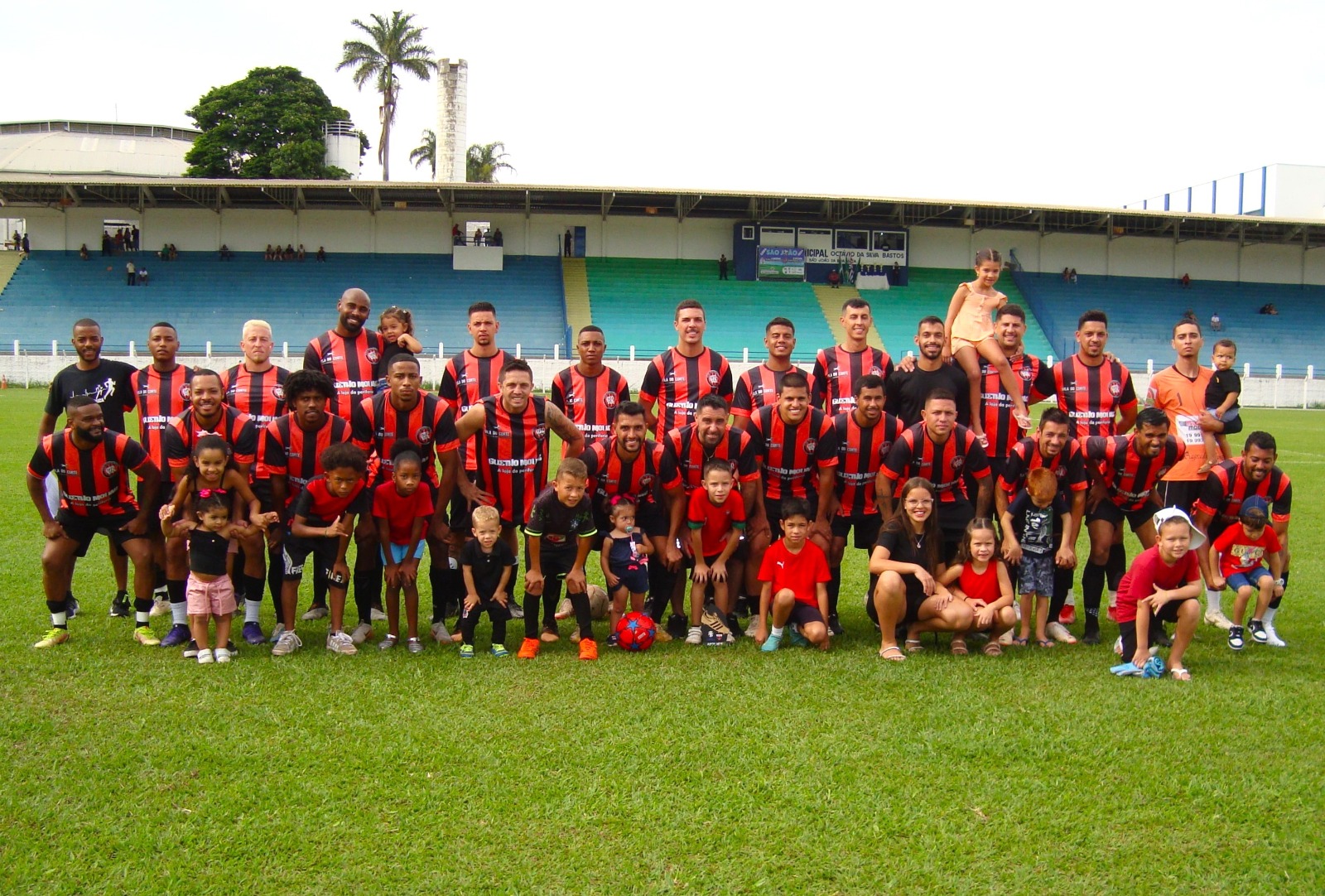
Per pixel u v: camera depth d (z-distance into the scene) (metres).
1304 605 7.04
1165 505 6.70
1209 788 3.87
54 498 6.68
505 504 6.34
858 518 6.56
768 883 3.21
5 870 3.24
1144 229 40.34
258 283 36.31
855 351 7.22
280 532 6.07
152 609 6.12
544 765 4.04
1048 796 3.81
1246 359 37.19
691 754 4.18
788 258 39.28
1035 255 40.81
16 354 30.95
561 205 38.53
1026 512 6.09
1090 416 7.05
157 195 36.25
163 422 6.89
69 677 5.11
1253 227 39.59
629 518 6.07
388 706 4.71
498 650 5.69
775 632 5.82
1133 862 3.36
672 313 36.62
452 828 3.54
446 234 38.28
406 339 7.29
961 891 3.18
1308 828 3.58
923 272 40.28
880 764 4.09
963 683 5.16
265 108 46.44
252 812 3.64
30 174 37.59
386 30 50.53
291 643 5.63
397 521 5.80
